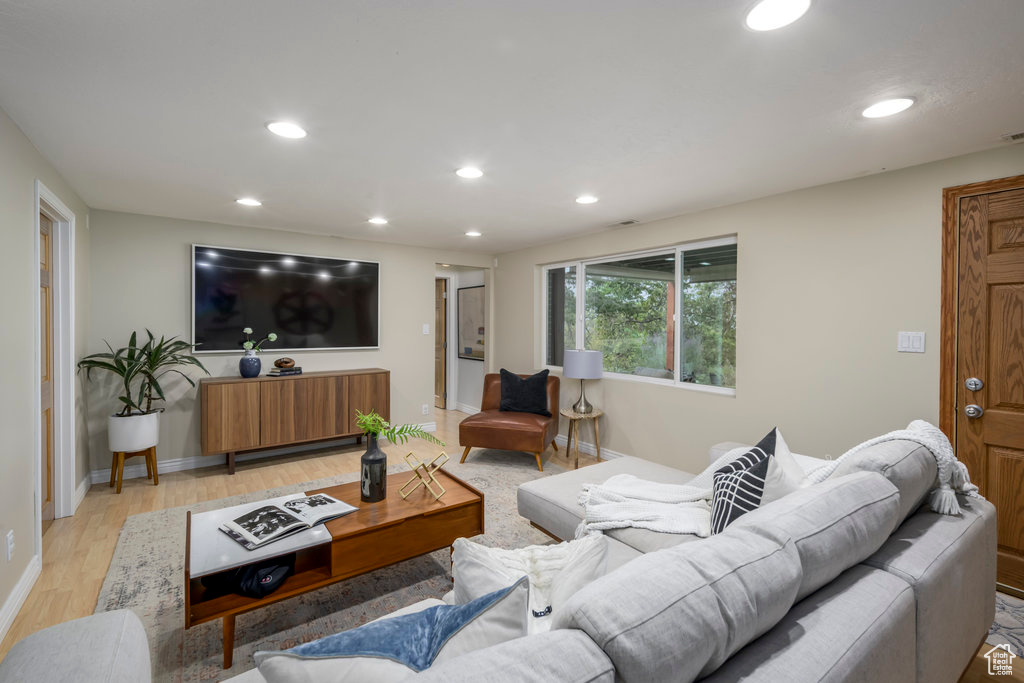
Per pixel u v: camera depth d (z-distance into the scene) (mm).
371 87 1770
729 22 1368
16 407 2123
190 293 4090
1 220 1969
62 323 3039
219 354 4238
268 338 4418
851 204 2789
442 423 6004
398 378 5281
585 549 1224
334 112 1976
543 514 2342
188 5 1306
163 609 2090
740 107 1915
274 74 1682
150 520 3014
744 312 3330
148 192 3168
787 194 3084
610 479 2410
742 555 979
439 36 1451
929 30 1397
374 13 1339
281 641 1898
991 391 2320
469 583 1085
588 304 4832
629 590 832
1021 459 2238
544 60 1583
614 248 4324
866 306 2729
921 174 2525
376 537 2033
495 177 2812
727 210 3422
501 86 1759
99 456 3736
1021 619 2070
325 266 4738
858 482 1367
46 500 2871
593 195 3188
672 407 3877
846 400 2816
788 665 901
